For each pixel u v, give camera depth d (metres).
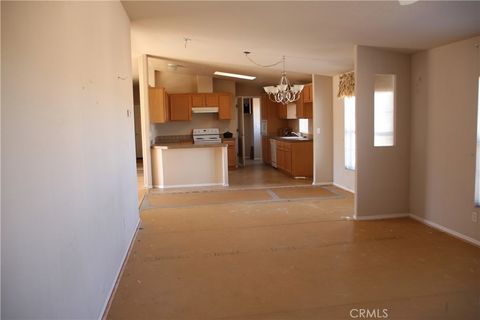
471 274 3.16
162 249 3.90
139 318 2.55
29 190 1.43
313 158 7.76
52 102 1.71
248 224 4.77
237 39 4.92
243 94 10.33
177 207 5.73
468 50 3.94
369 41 4.41
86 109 2.29
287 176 8.55
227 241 4.12
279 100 6.99
